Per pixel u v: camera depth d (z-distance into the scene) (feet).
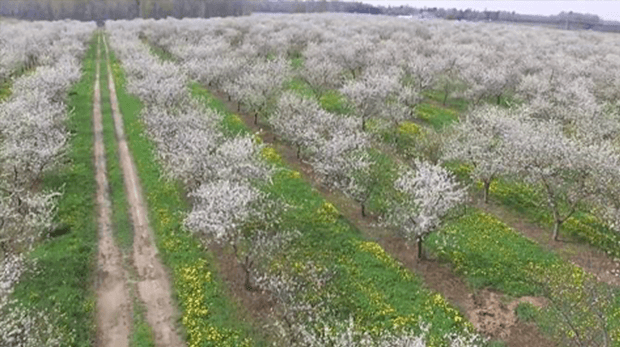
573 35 337.93
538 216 108.78
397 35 292.40
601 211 97.55
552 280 86.22
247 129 158.30
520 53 232.94
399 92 165.99
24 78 163.84
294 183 120.78
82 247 94.68
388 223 97.25
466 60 204.23
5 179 108.27
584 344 66.28
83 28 376.27
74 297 81.00
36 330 67.31
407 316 76.89
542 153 97.71
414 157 134.72
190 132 109.19
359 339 71.41
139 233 102.01
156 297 82.89
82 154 139.44
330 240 97.35
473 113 136.67
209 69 189.98
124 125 165.99
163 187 118.93
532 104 153.58
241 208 81.10
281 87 173.47
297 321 71.31
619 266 91.56
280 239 91.76
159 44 303.89
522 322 77.41
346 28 318.45
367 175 112.98
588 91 162.61
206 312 77.71
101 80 231.30
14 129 117.08
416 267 90.38
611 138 130.52
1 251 87.71
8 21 488.44
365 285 84.12
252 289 83.41
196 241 96.63
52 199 110.32
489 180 112.47
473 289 84.84
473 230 101.65
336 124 129.80
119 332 75.41
